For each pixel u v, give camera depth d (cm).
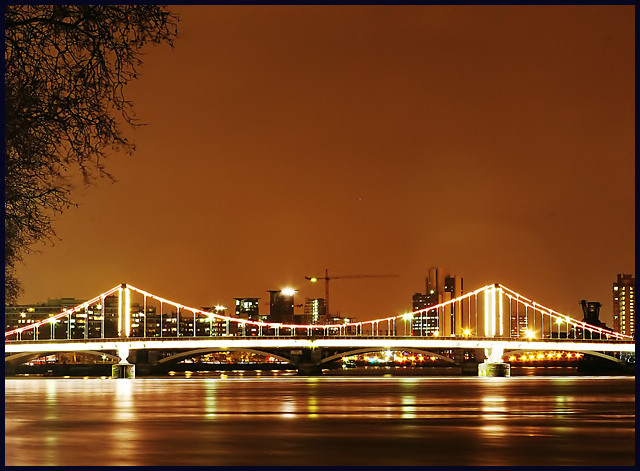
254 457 4150
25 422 6519
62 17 2364
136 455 4181
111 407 8912
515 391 14212
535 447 4706
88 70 2389
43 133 2417
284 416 7300
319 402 10038
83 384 19138
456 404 9631
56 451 4344
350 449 4553
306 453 4350
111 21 2372
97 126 2405
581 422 6675
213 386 17138
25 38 2380
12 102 2364
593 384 18650
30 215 2530
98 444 4722
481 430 5838
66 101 2398
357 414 7644
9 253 2559
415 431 5719
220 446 4644
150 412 7912
